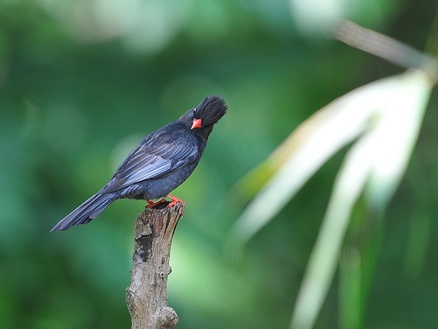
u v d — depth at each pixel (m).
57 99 14.30
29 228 12.69
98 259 12.83
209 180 13.82
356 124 9.44
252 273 16.34
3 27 14.68
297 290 16.73
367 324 16.48
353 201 9.21
